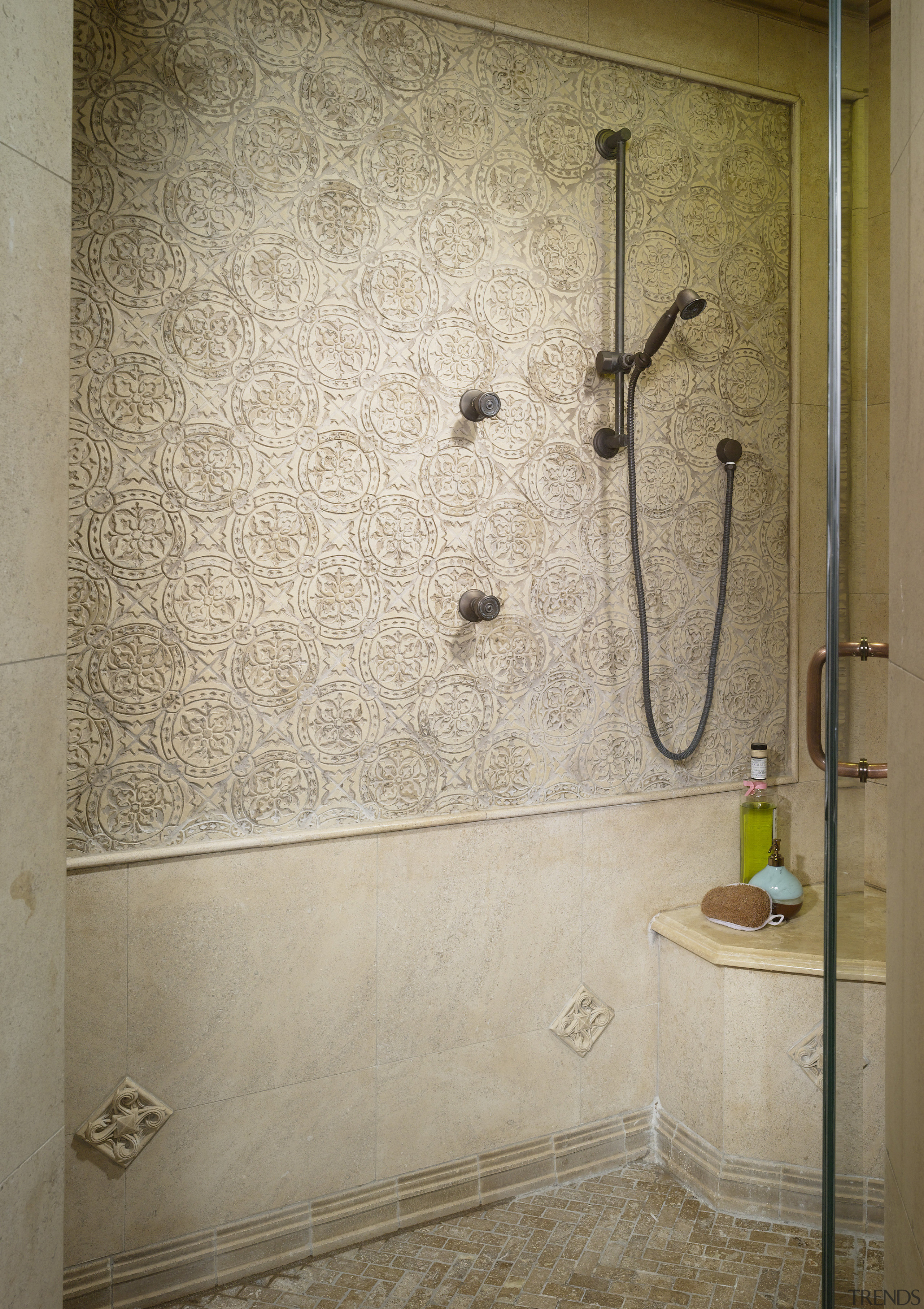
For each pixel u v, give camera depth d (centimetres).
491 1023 195
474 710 193
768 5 219
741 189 219
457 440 189
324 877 178
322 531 177
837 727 84
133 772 163
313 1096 178
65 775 109
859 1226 81
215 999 169
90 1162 160
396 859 185
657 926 210
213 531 168
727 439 213
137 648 162
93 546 158
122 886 161
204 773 169
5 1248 97
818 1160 189
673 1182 203
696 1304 165
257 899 172
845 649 82
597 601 205
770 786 223
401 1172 187
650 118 208
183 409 164
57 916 107
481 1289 169
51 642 106
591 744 206
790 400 226
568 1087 204
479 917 193
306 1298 167
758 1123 191
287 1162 176
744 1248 180
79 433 157
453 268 188
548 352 198
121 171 159
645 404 208
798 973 187
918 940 64
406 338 183
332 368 177
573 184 200
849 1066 83
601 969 207
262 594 172
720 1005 192
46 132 103
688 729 217
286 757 175
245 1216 173
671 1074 208
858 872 81
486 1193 194
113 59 157
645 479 209
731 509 211
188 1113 168
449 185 187
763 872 210
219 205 166
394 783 185
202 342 166
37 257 101
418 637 187
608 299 204
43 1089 104
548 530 200
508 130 192
